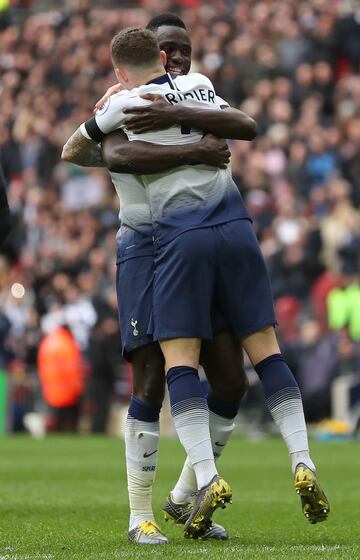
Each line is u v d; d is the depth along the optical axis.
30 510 18.73
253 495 21.92
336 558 12.17
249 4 64.56
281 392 13.84
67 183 59.50
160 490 22.81
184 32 15.30
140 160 13.80
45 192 60.09
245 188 53.91
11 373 49.91
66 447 38.62
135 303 14.13
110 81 64.31
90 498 21.12
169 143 13.95
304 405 45.25
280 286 48.09
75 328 49.38
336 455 34.03
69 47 67.19
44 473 27.83
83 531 15.52
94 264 50.94
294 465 13.59
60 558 12.29
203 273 13.79
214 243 13.81
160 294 13.84
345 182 52.94
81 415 49.09
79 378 48.44
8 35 69.62
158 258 13.91
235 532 15.50
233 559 12.09
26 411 49.81
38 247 56.84
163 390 14.51
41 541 14.20
